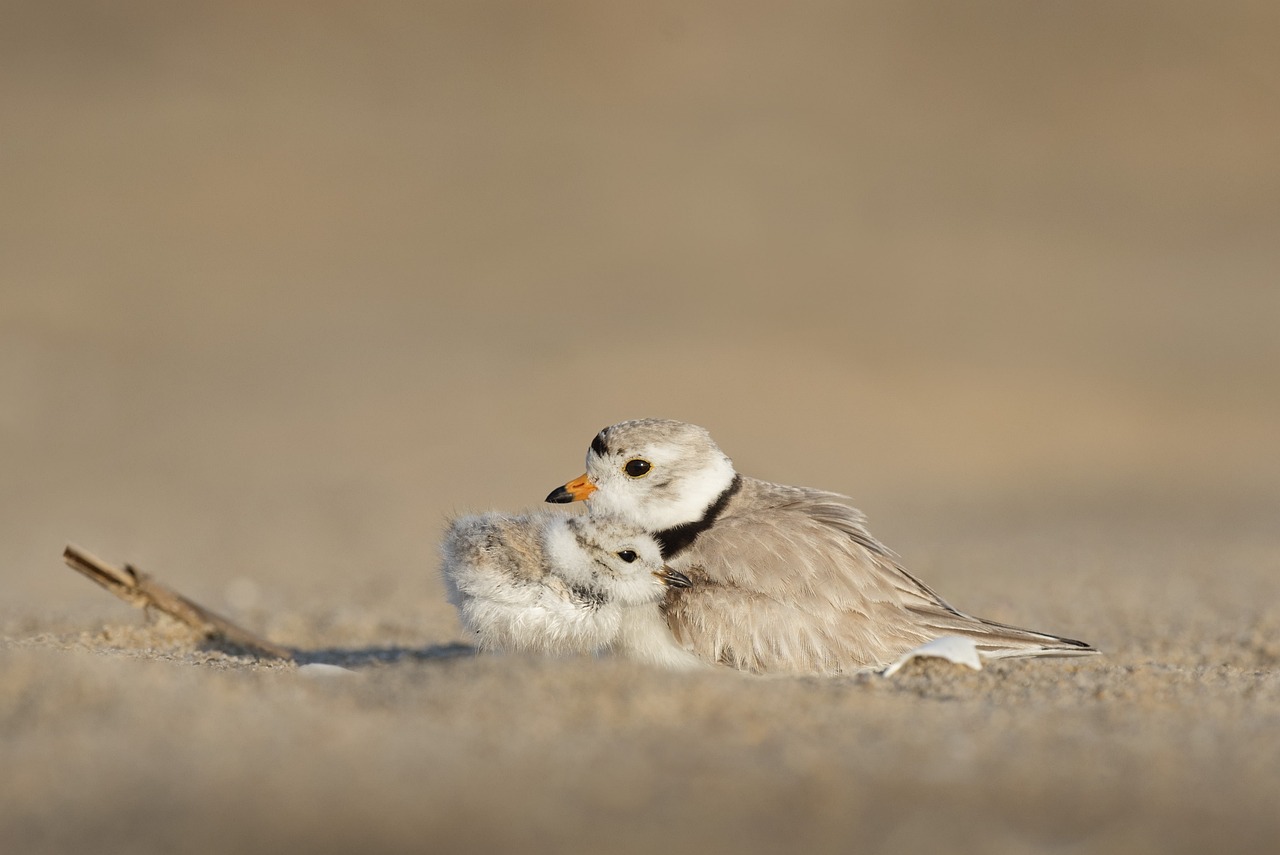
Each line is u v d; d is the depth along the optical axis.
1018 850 3.47
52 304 20.91
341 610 8.72
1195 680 5.45
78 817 3.54
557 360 19.62
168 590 6.65
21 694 4.41
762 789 3.79
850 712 4.57
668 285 23.83
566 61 36.50
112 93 32.06
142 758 3.88
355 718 4.32
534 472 15.77
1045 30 40.28
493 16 38.53
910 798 3.75
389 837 3.46
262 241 25.06
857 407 18.62
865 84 37.09
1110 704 4.87
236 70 34.25
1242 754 4.16
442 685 4.70
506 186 28.97
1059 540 12.63
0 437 16.41
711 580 5.91
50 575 11.10
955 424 18.39
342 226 26.23
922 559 11.26
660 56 37.31
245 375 19.05
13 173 26.70
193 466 15.80
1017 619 8.12
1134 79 38.12
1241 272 26.88
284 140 30.31
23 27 35.03
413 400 18.12
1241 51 39.66
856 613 5.88
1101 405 19.38
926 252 26.81
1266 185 33.12
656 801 3.69
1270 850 3.49
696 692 4.65
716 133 32.94
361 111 32.72
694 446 6.41
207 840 3.44
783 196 29.55
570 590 5.82
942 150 33.53
